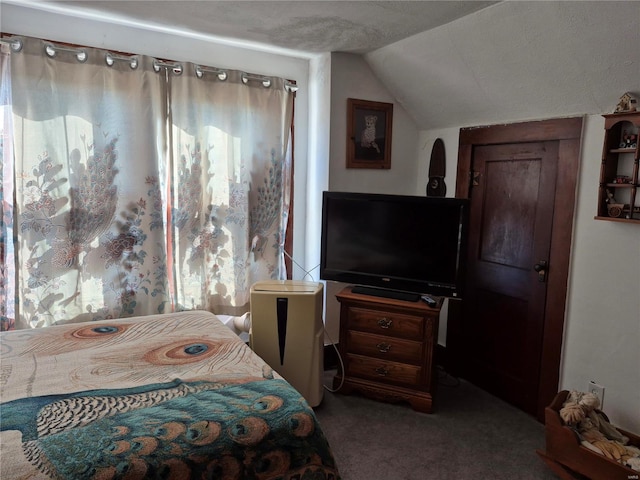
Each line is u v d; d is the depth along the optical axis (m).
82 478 1.12
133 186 2.53
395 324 2.63
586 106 2.22
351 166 3.05
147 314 2.64
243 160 2.85
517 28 2.07
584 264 2.31
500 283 2.77
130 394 1.48
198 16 2.31
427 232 2.61
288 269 3.27
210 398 1.47
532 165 2.54
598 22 1.82
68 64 2.31
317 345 2.55
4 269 2.31
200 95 2.68
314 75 3.11
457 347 3.10
